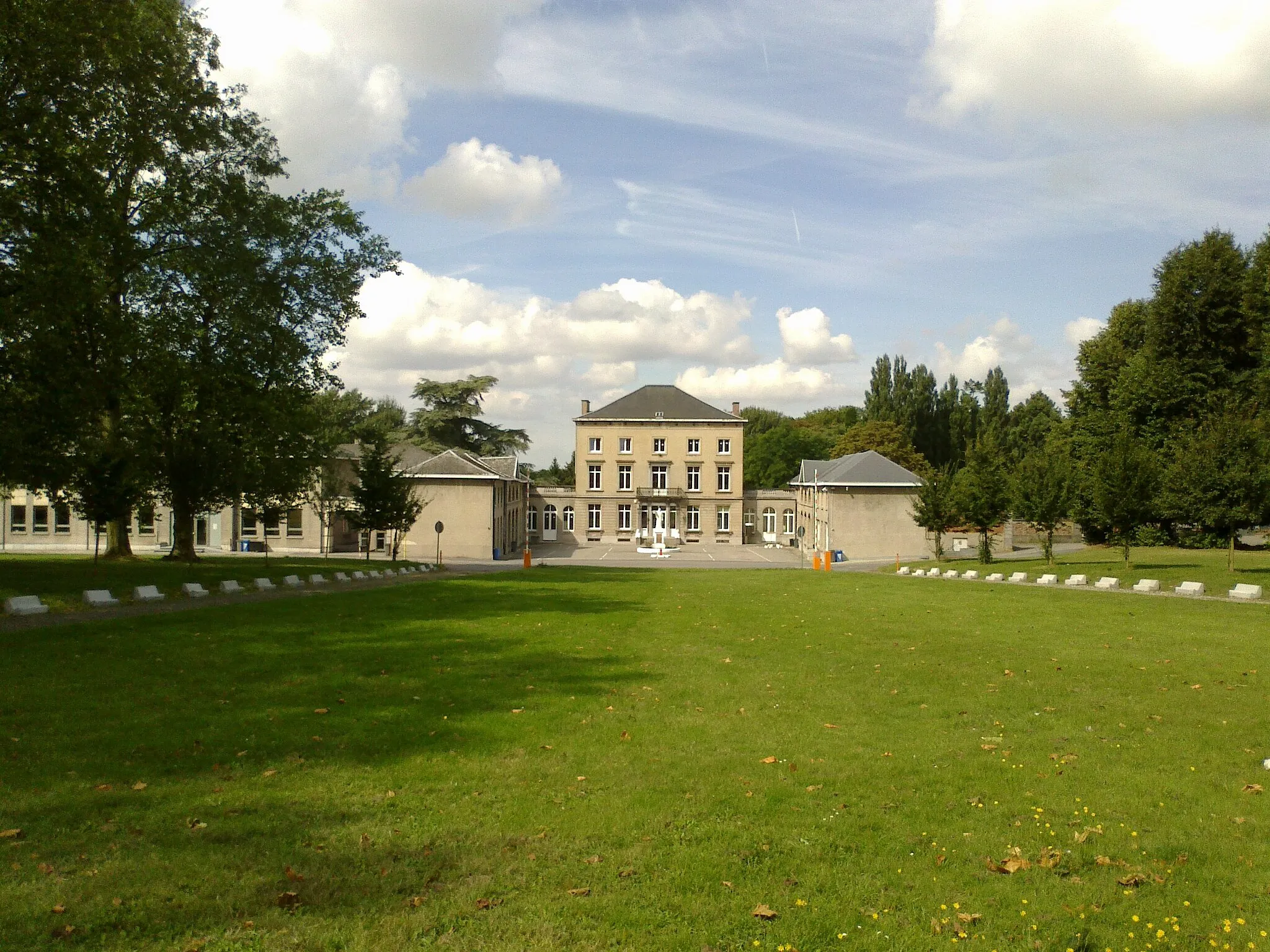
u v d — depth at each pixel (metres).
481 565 55.50
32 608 18.16
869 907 5.86
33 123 20.34
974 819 7.43
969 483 45.47
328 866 6.21
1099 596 26.20
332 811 7.27
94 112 22.14
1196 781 8.41
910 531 64.81
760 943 5.35
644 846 6.74
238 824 6.90
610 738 9.76
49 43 19.95
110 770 8.07
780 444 107.75
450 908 5.66
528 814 7.30
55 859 6.13
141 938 5.16
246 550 64.12
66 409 21.09
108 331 22.39
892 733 10.15
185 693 11.19
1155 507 33.62
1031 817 7.50
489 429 92.25
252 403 30.70
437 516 66.44
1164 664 14.29
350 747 9.09
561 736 9.77
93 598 19.97
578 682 12.66
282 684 11.95
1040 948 5.34
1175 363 52.62
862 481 64.81
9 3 19.00
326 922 5.42
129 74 23.66
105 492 27.83
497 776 8.31
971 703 11.62
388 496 43.19
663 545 74.50
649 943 5.30
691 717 10.77
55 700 10.51
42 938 5.09
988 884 6.21
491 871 6.25
